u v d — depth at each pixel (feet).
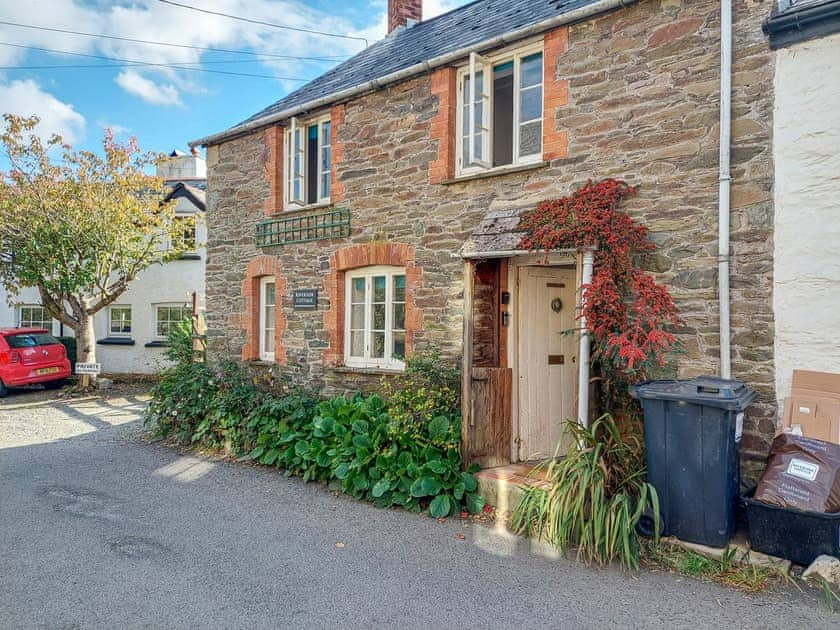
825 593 12.50
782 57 15.55
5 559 14.90
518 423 21.65
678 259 17.29
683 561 13.99
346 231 26.78
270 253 30.58
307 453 22.20
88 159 44.09
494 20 25.34
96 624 11.68
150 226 46.57
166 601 12.66
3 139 41.96
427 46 27.63
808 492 13.38
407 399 20.65
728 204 16.26
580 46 19.54
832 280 14.80
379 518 17.98
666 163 17.62
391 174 25.17
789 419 15.08
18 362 45.52
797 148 15.30
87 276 43.50
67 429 33.06
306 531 16.89
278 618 11.96
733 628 11.39
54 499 20.03
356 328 27.40
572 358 23.63
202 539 16.30
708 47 16.94
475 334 21.45
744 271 16.10
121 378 53.78
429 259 23.63
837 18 14.66
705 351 16.70
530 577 13.73
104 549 15.58
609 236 17.35
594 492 14.65
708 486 14.28
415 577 13.82
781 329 15.49
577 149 19.56
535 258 21.22
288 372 29.32
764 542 13.84
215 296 33.63
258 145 31.32
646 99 18.10
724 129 16.31
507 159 22.95
